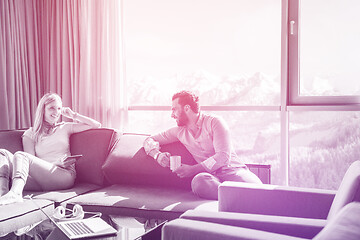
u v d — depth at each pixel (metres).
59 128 2.96
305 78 3.76
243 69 8.31
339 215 1.04
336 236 0.87
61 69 3.86
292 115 6.55
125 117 3.68
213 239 1.16
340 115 5.89
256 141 8.55
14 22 3.59
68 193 2.46
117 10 3.62
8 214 1.84
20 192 2.19
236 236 1.13
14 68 3.59
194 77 8.59
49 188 2.57
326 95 3.08
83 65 3.72
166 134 2.73
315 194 1.79
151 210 2.05
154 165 2.66
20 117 3.64
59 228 1.61
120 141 2.91
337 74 3.62
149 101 8.62
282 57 3.19
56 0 3.84
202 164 2.43
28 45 3.77
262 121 8.46
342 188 1.47
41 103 2.87
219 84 8.48
